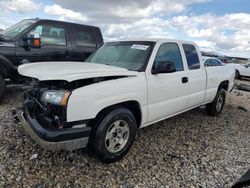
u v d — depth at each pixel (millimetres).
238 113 6297
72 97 2635
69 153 3305
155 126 4695
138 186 2717
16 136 3695
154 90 3545
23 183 2621
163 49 3893
